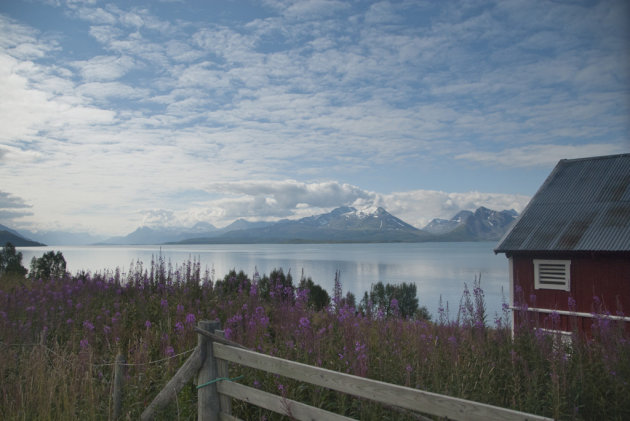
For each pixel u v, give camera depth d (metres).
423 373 6.71
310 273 113.44
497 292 69.38
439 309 9.56
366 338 8.02
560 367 6.32
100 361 8.41
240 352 5.55
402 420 5.41
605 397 5.86
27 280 20.23
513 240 15.28
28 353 8.15
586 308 13.44
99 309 11.87
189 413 6.38
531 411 5.76
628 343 6.96
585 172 16.73
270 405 5.16
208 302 12.62
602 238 13.51
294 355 7.36
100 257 168.12
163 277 15.46
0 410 6.17
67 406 6.13
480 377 6.57
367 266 150.75
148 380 7.08
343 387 4.43
